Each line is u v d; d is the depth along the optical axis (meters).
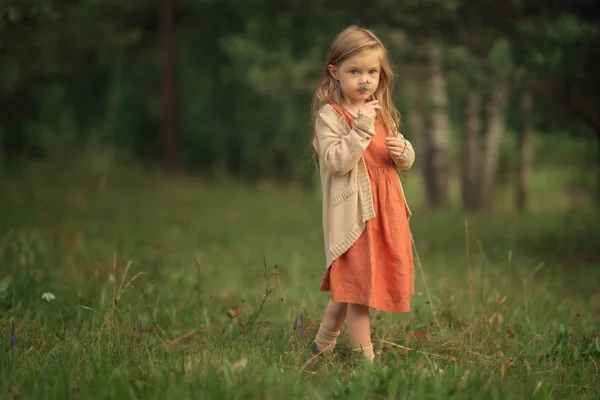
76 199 11.59
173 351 3.43
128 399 2.65
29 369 2.95
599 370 3.35
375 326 3.95
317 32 10.15
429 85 12.27
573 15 7.07
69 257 5.98
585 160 24.72
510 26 7.83
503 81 7.54
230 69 18.58
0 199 10.55
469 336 3.88
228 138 22.23
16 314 3.88
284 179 22.03
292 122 19.17
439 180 16.55
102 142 21.98
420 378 3.01
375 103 3.23
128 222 9.25
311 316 4.27
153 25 20.16
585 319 4.63
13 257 5.66
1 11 5.90
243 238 8.76
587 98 8.41
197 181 18.00
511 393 2.84
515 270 6.59
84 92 21.80
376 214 3.36
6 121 19.88
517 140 20.20
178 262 6.45
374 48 3.32
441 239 9.49
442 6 7.80
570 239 9.55
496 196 26.41
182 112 22.20
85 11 8.21
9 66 8.76
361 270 3.29
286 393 2.72
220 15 17.58
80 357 3.17
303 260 7.18
